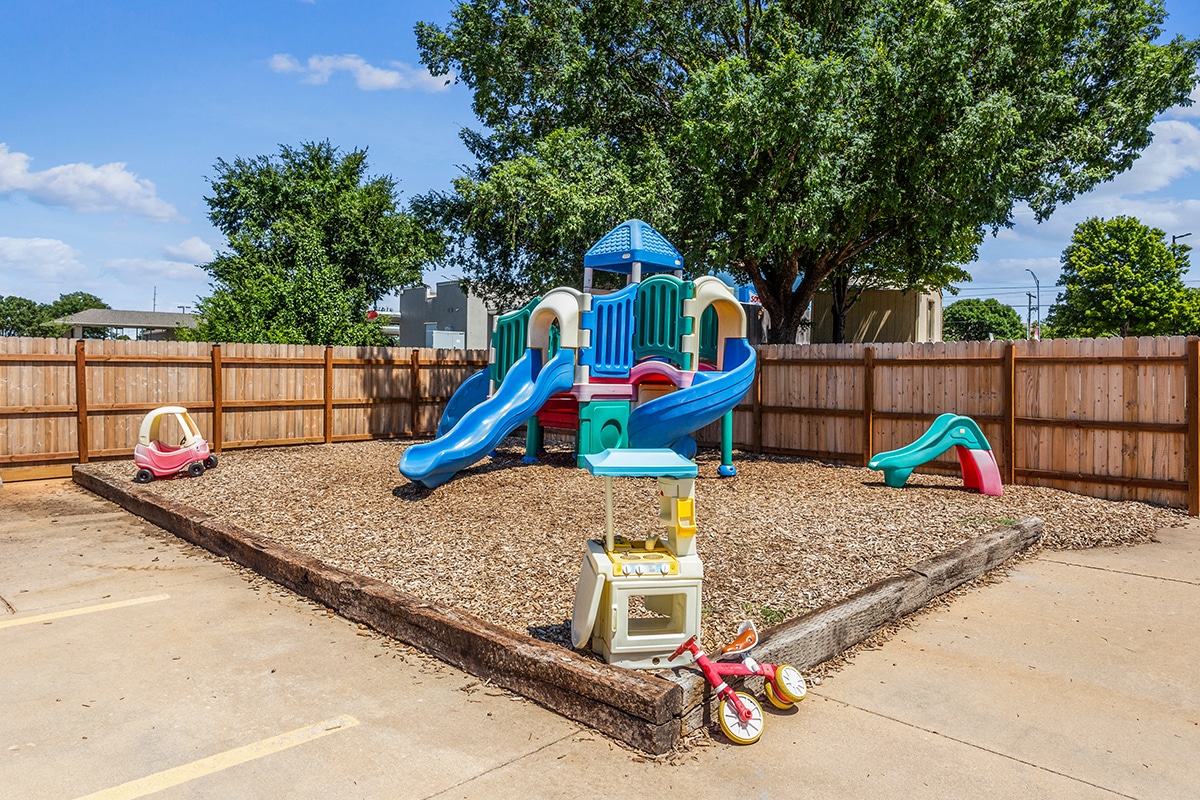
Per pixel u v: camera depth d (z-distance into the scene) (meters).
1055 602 5.95
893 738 3.78
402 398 15.13
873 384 11.81
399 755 3.55
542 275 19.47
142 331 67.69
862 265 25.94
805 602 5.30
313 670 4.52
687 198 16.64
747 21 19.11
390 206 25.05
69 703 4.05
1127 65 18.38
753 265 20.44
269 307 19.72
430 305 42.38
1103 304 39.75
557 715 4.00
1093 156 18.28
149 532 8.01
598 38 19.44
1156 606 5.86
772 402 13.12
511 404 9.49
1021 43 15.26
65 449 11.50
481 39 20.64
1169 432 9.19
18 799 3.15
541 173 16.09
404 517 7.61
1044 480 10.17
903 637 5.18
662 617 4.62
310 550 6.65
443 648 4.68
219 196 26.31
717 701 3.97
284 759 3.50
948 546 6.74
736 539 6.80
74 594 5.95
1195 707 4.16
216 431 12.76
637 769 3.46
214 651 4.80
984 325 78.25
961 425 9.55
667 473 4.16
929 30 14.77
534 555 6.31
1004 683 4.45
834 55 15.27
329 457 11.48
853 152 15.45
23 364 11.12
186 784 3.28
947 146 14.50
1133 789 3.33
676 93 20.31
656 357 10.41
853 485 9.65
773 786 3.33
